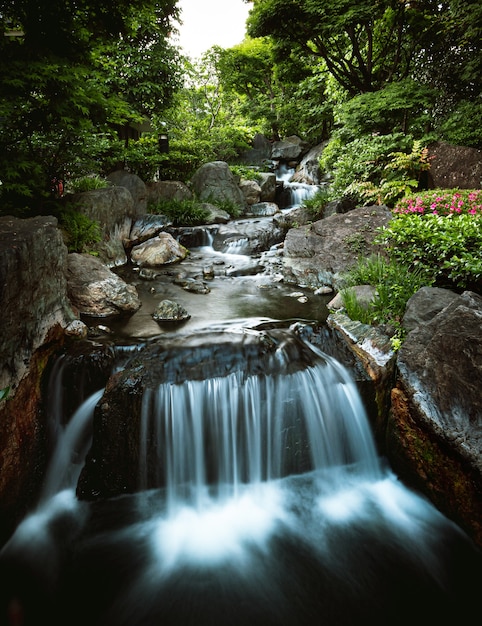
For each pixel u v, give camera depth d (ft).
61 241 14.66
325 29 34.76
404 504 12.44
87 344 13.69
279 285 23.53
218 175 45.78
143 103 45.11
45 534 10.92
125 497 11.78
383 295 16.33
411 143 29.96
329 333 15.61
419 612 9.21
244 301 20.52
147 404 11.75
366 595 9.59
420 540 11.10
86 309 17.71
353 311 16.46
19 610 9.02
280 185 57.88
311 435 13.26
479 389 10.37
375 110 31.94
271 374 13.02
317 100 59.31
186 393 12.09
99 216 25.12
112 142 35.14
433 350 11.71
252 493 12.72
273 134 81.15
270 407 12.84
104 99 20.48
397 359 12.89
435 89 32.12
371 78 40.63
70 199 23.88
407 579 10.03
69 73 17.42
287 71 54.08
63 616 8.94
